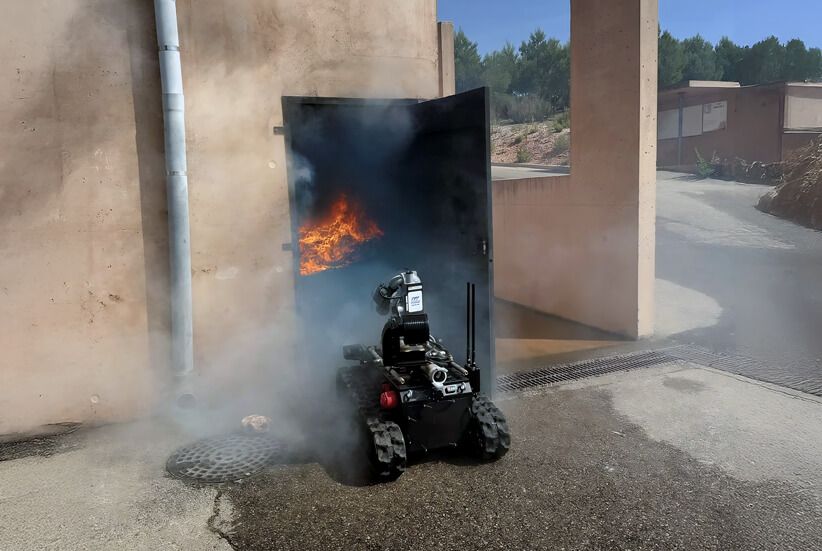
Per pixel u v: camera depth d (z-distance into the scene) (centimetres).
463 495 367
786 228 1406
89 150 455
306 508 355
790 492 361
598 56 704
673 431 449
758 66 4809
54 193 449
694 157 2691
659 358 621
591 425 464
